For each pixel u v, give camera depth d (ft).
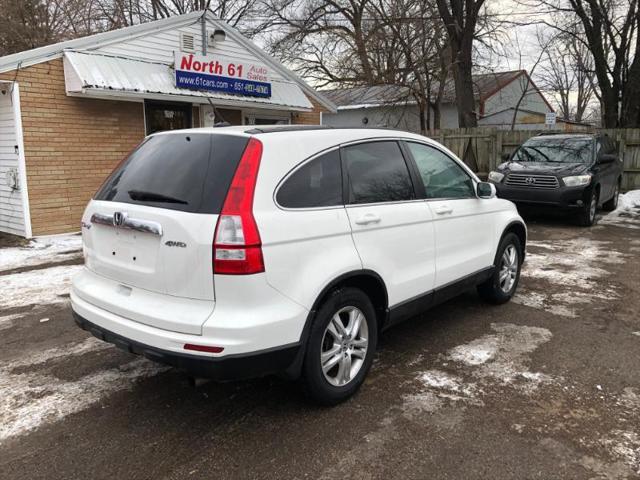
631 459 9.19
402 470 8.91
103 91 29.94
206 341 8.77
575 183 32.32
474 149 52.24
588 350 13.91
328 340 10.73
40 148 29.66
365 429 10.15
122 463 9.15
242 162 9.41
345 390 11.03
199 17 36.40
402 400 11.25
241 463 9.12
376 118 87.30
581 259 24.45
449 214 13.99
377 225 11.48
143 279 9.81
